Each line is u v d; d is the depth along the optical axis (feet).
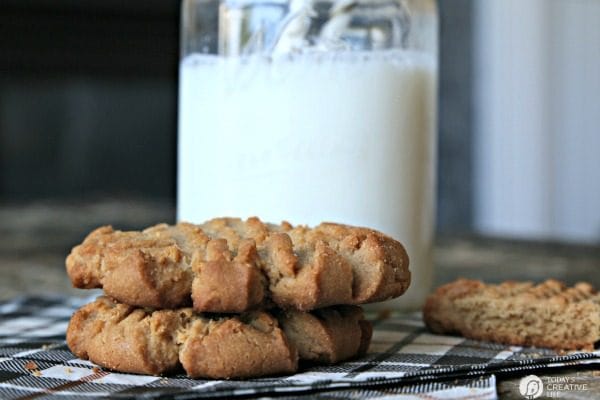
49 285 1.68
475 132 3.81
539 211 3.84
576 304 1.18
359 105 1.37
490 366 1.06
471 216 3.83
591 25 3.79
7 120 3.42
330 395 1.00
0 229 2.45
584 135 3.84
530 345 1.19
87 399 0.98
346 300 1.06
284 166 1.37
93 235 1.12
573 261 2.00
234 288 1.02
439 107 3.81
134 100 3.52
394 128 1.38
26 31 3.34
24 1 3.31
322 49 1.36
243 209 1.38
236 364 1.03
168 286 1.05
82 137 3.51
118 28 3.42
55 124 3.47
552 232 3.85
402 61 1.39
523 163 3.82
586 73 3.81
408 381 1.02
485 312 1.20
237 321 1.05
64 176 3.50
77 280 1.08
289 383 1.01
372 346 1.18
